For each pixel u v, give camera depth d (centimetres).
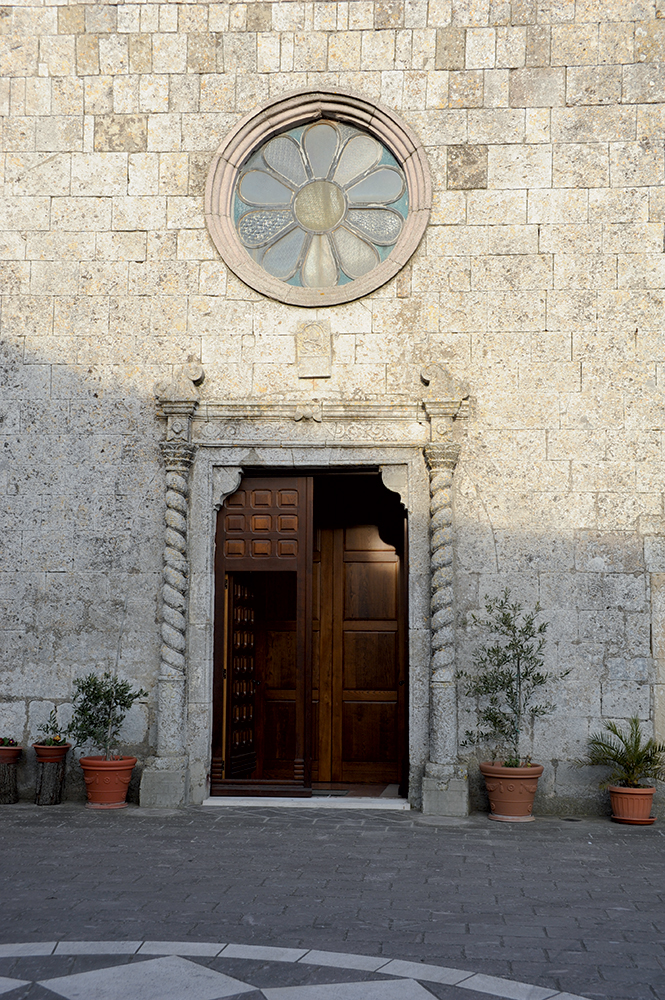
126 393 920
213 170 929
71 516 911
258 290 914
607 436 877
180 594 880
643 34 906
